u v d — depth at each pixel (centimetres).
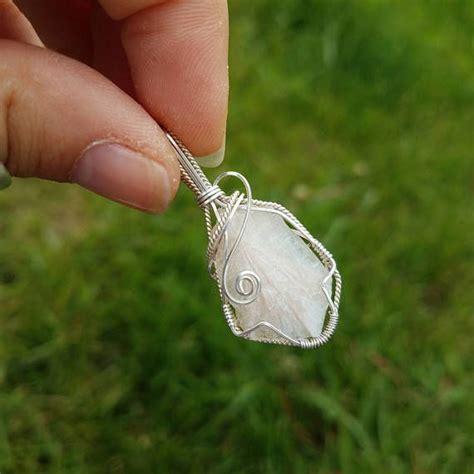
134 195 9
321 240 14
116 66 11
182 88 9
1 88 8
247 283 9
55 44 12
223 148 10
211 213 11
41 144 8
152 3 9
